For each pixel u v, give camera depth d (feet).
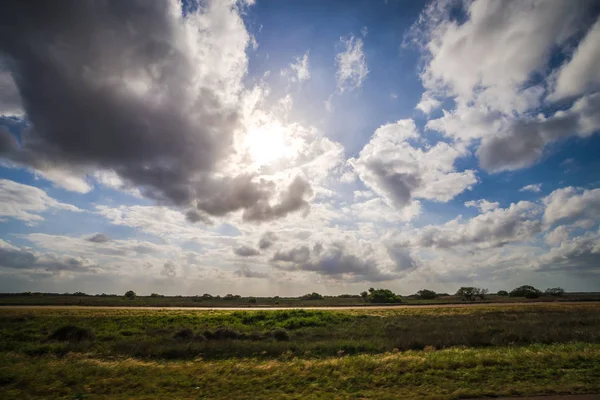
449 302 213.66
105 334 75.72
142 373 35.55
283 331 73.61
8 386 30.19
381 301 231.09
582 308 124.16
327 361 41.86
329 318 106.32
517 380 29.94
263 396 27.25
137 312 116.26
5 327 83.71
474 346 56.90
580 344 48.75
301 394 27.71
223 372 36.11
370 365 37.29
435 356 41.91
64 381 32.04
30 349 54.19
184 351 52.34
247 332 79.36
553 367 33.99
